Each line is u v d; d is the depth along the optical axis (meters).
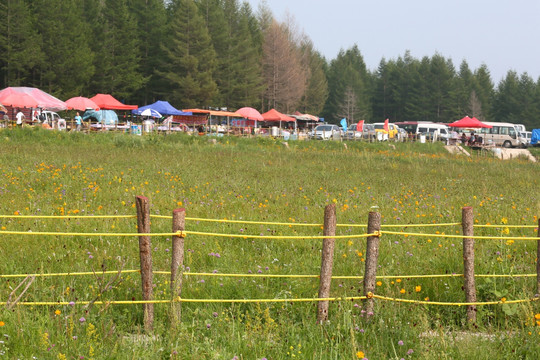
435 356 6.76
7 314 6.88
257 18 123.25
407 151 49.12
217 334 7.15
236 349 6.71
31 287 8.17
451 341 7.23
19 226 11.74
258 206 15.95
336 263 10.30
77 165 22.41
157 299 8.00
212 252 10.23
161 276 9.21
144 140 36.81
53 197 15.48
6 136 35.38
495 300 8.86
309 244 11.88
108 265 9.60
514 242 12.15
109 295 8.24
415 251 11.20
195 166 25.92
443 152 52.16
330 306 8.27
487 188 22.19
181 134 43.16
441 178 26.89
